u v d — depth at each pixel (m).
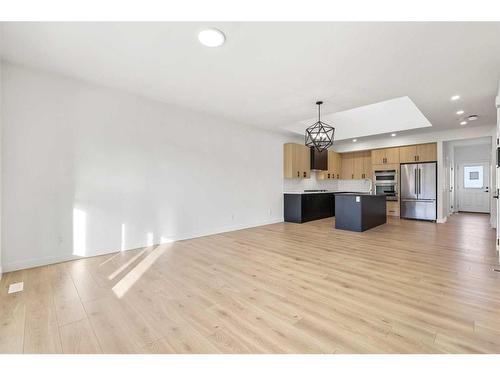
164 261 3.13
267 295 2.18
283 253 3.47
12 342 1.55
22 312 1.90
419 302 2.02
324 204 7.17
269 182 6.14
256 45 2.37
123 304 2.03
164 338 1.59
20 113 2.78
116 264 3.01
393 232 4.89
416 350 1.45
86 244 3.27
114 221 3.52
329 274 2.66
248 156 5.57
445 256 3.26
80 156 3.21
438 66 2.76
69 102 3.12
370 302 2.03
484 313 1.83
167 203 4.12
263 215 5.96
